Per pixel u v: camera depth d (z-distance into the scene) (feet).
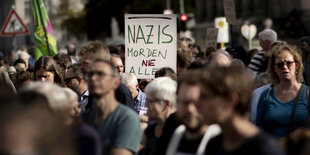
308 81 18.22
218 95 11.94
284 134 19.95
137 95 26.71
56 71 25.36
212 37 47.50
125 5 174.91
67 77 26.53
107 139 16.30
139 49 30.27
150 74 30.17
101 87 16.42
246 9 177.88
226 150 11.76
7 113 9.99
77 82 26.45
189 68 18.26
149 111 17.34
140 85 30.73
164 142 16.66
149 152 17.11
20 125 9.84
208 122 13.73
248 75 12.37
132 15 30.25
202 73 12.22
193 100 13.56
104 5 175.73
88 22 178.91
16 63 44.70
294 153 12.35
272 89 20.98
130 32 30.32
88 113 17.22
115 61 29.19
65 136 10.57
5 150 9.83
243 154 11.37
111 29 178.81
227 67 12.26
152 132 17.69
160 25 30.27
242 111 11.99
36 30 37.81
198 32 193.06
